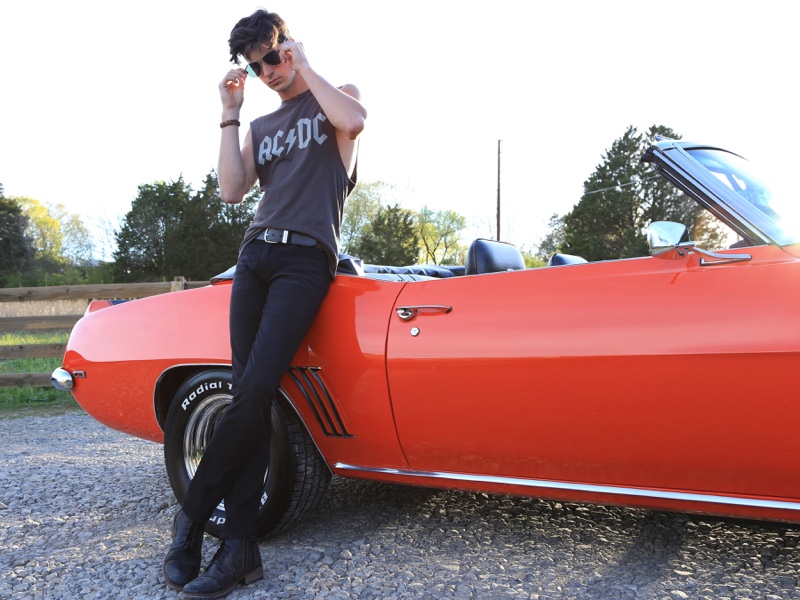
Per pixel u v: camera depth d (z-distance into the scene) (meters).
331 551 2.40
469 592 2.05
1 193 51.16
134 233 43.22
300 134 2.31
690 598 1.95
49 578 2.27
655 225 1.90
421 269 3.64
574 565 2.21
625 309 1.93
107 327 2.85
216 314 2.57
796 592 1.95
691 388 1.83
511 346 2.04
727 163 2.17
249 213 43.31
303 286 2.23
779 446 1.76
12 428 5.21
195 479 2.18
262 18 2.29
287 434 2.42
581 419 1.98
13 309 11.78
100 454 4.14
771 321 1.74
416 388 2.20
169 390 2.76
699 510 1.92
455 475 2.27
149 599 2.10
